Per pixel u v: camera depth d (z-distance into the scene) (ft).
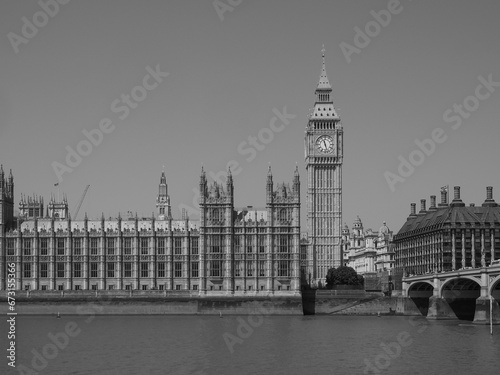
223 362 429.79
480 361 428.56
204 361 433.48
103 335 571.28
